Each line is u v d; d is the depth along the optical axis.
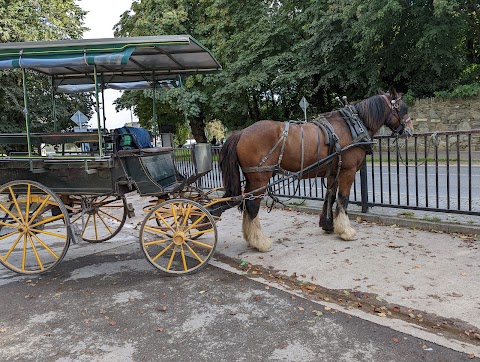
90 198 6.10
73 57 4.68
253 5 21.33
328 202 6.07
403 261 4.78
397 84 18.97
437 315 3.50
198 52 5.78
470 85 16.52
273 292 4.33
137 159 5.07
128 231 7.58
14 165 5.23
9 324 3.89
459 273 4.32
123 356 3.22
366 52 17.27
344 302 3.98
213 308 4.03
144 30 22.36
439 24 15.19
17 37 14.09
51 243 6.93
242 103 22.67
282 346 3.26
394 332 3.36
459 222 6.00
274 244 5.86
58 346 3.43
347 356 3.06
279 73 20.03
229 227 7.18
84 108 17.66
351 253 5.20
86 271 5.39
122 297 4.42
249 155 5.19
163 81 7.13
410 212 6.93
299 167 5.41
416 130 17.66
